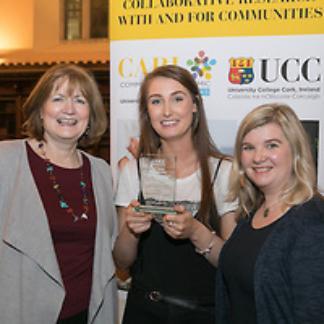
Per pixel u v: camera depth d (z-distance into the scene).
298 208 1.32
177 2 2.38
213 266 1.68
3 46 6.47
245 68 2.33
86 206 1.69
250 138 1.43
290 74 2.28
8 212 1.53
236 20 2.32
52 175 1.65
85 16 6.39
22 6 6.36
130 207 1.58
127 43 2.47
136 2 2.43
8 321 1.50
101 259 1.67
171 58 2.41
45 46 6.39
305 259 1.21
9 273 1.52
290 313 1.25
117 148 2.53
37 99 1.66
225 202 1.68
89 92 1.71
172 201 1.60
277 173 1.39
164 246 1.70
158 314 1.67
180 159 1.77
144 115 1.85
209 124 2.39
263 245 1.32
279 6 2.26
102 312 1.70
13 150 1.63
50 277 1.54
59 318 1.57
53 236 1.59
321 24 2.22
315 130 2.27
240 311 1.38
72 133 1.67
